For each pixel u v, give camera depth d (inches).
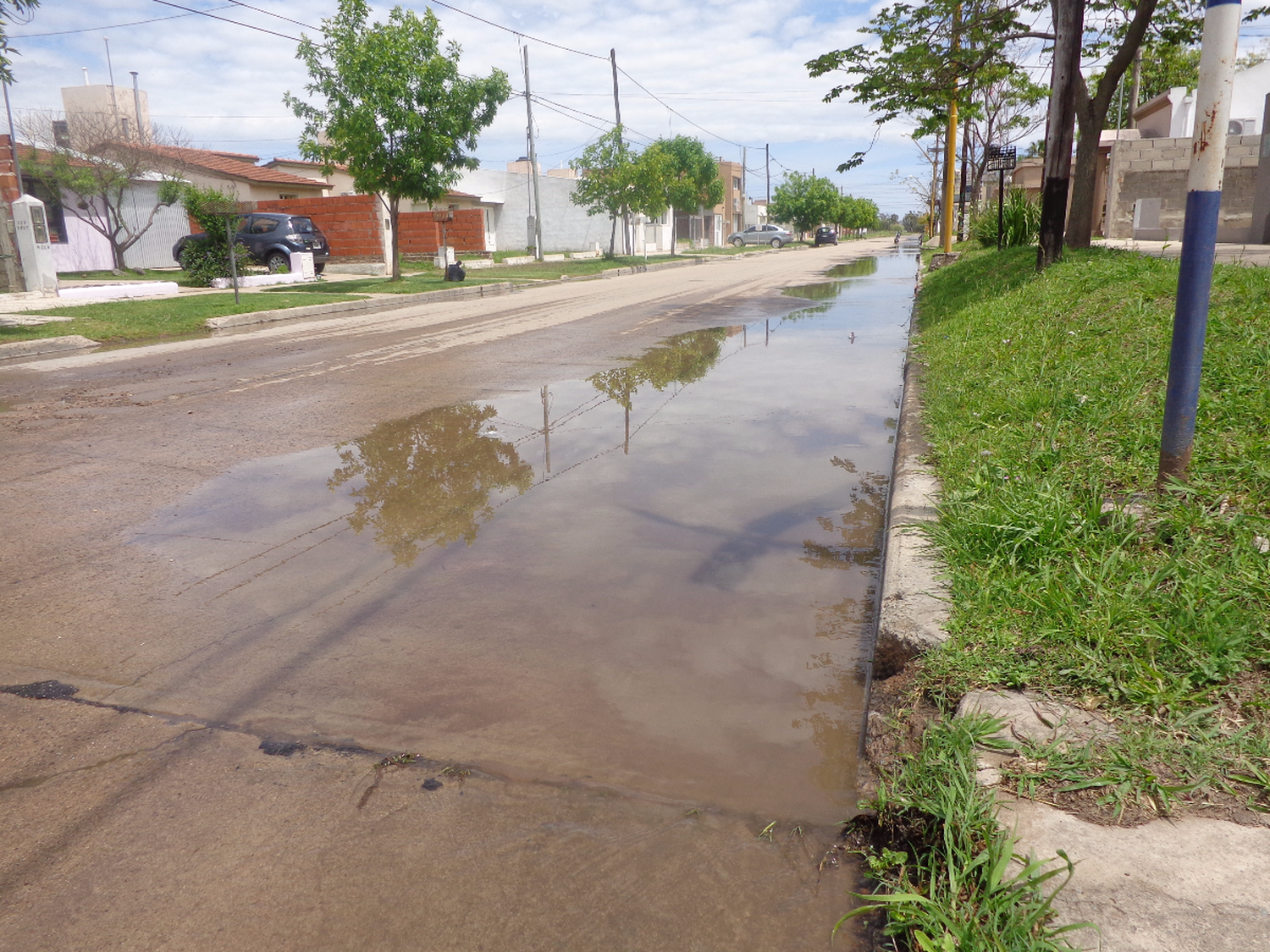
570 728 99.6
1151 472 137.3
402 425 250.2
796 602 132.5
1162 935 59.7
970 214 1088.8
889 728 92.4
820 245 2335.1
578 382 315.3
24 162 817.5
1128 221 700.7
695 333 447.2
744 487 188.9
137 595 137.3
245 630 124.7
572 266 1229.7
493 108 828.6
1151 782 75.1
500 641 120.8
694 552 152.8
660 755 94.2
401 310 641.0
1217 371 166.4
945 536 127.2
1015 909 63.4
